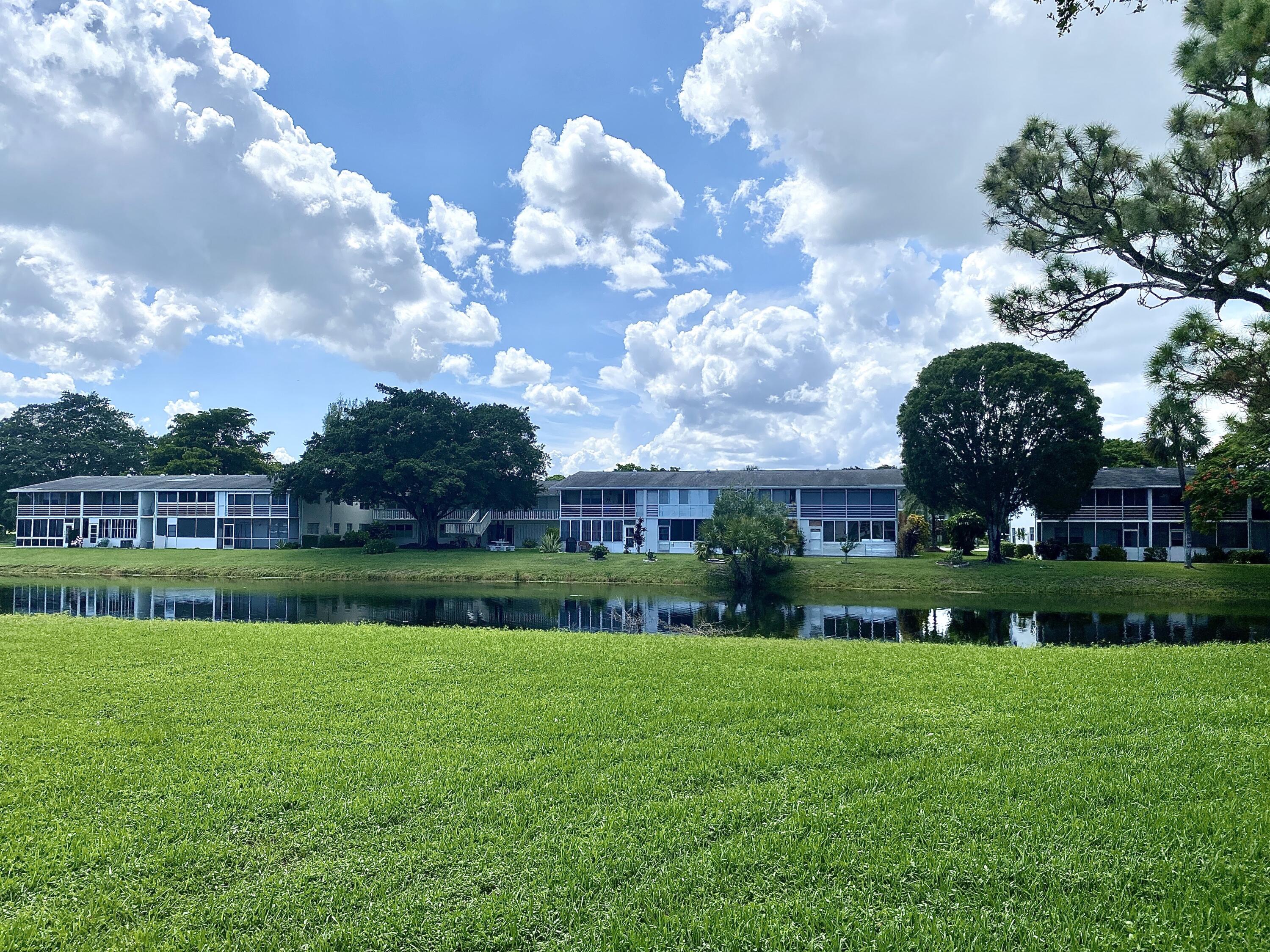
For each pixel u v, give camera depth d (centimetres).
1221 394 907
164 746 721
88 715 826
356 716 818
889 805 565
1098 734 734
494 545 5962
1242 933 403
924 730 757
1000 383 3697
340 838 528
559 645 1298
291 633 1430
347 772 647
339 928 421
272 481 6041
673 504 5350
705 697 896
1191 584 3362
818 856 491
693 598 3372
